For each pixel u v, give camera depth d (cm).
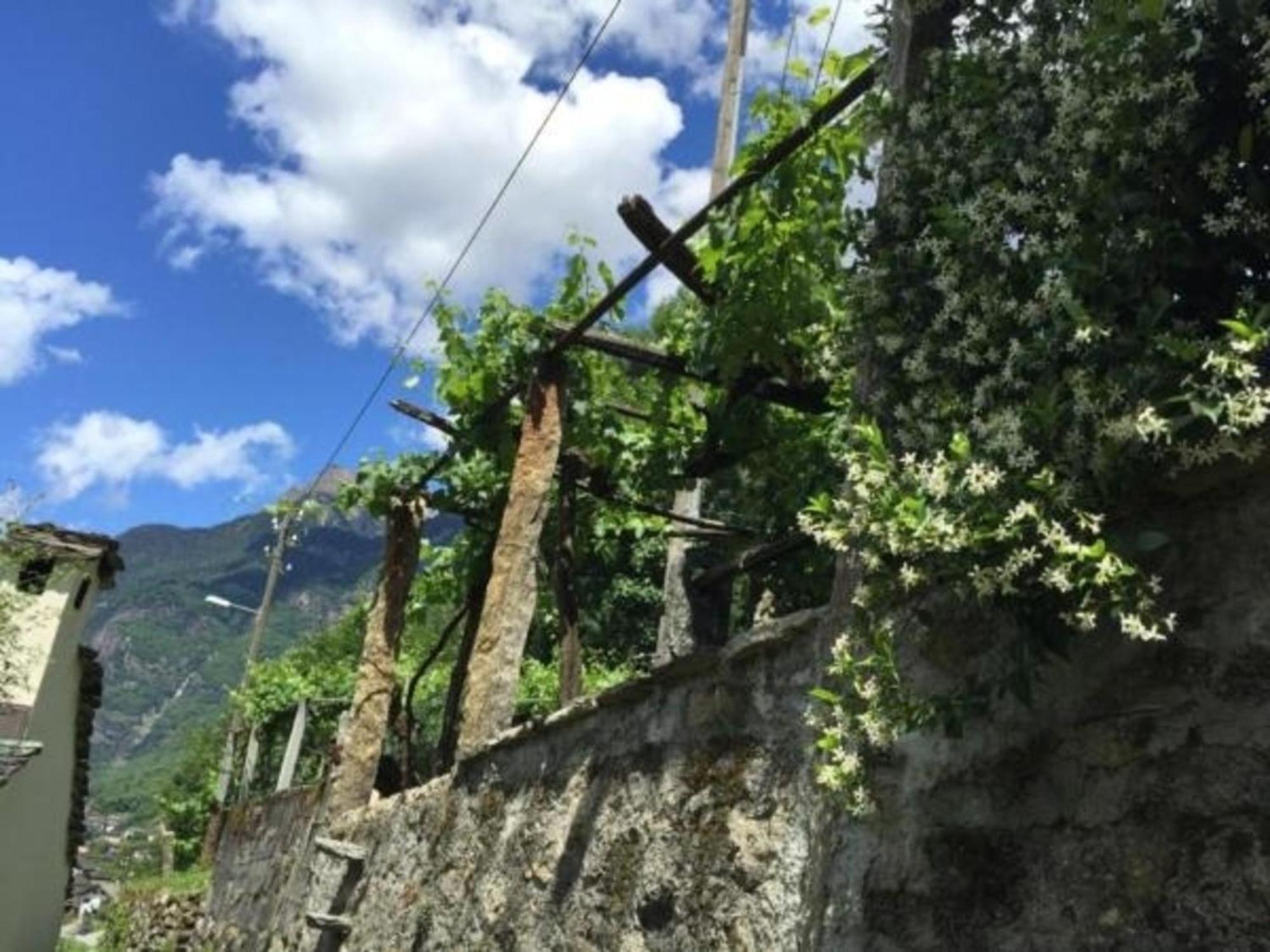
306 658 2083
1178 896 161
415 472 738
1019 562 166
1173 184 176
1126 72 178
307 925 639
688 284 481
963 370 207
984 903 192
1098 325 168
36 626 1474
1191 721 167
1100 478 166
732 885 275
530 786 436
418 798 573
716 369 518
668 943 299
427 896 510
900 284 231
